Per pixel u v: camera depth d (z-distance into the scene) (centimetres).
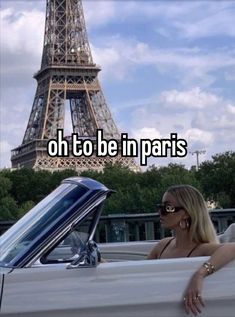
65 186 341
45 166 8919
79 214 305
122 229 881
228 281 306
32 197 8888
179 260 310
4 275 290
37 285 288
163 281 299
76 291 288
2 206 7612
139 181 8344
